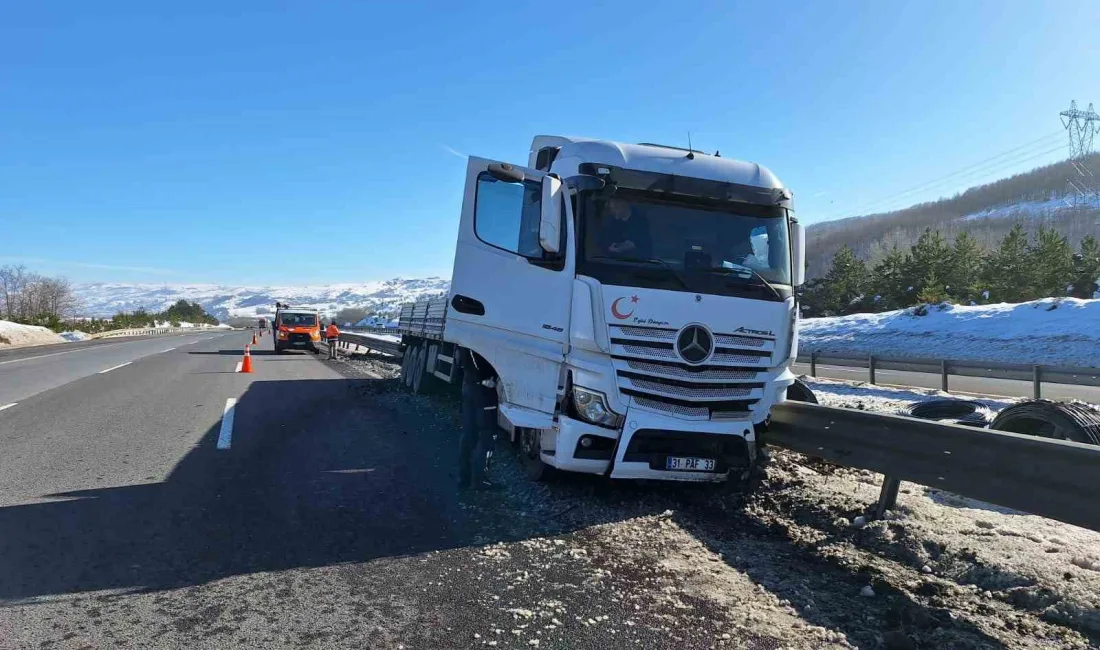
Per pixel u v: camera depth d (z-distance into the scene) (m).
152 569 4.29
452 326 6.73
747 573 4.32
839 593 4.03
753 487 6.14
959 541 4.69
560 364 5.76
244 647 3.31
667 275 5.69
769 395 5.96
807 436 5.97
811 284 60.62
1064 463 3.87
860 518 5.23
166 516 5.37
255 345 39.88
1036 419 5.79
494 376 6.69
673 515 5.56
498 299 6.37
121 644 3.32
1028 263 46.47
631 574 4.30
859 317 35.03
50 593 3.91
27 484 6.28
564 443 5.62
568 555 4.62
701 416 5.67
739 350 5.77
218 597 3.90
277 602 3.83
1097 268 44.00
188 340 50.38
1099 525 3.66
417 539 4.93
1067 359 20.06
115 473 6.74
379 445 8.28
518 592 4.00
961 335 25.47
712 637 3.46
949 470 4.61
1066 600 3.75
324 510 5.59
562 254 5.85
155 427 9.45
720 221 6.19
